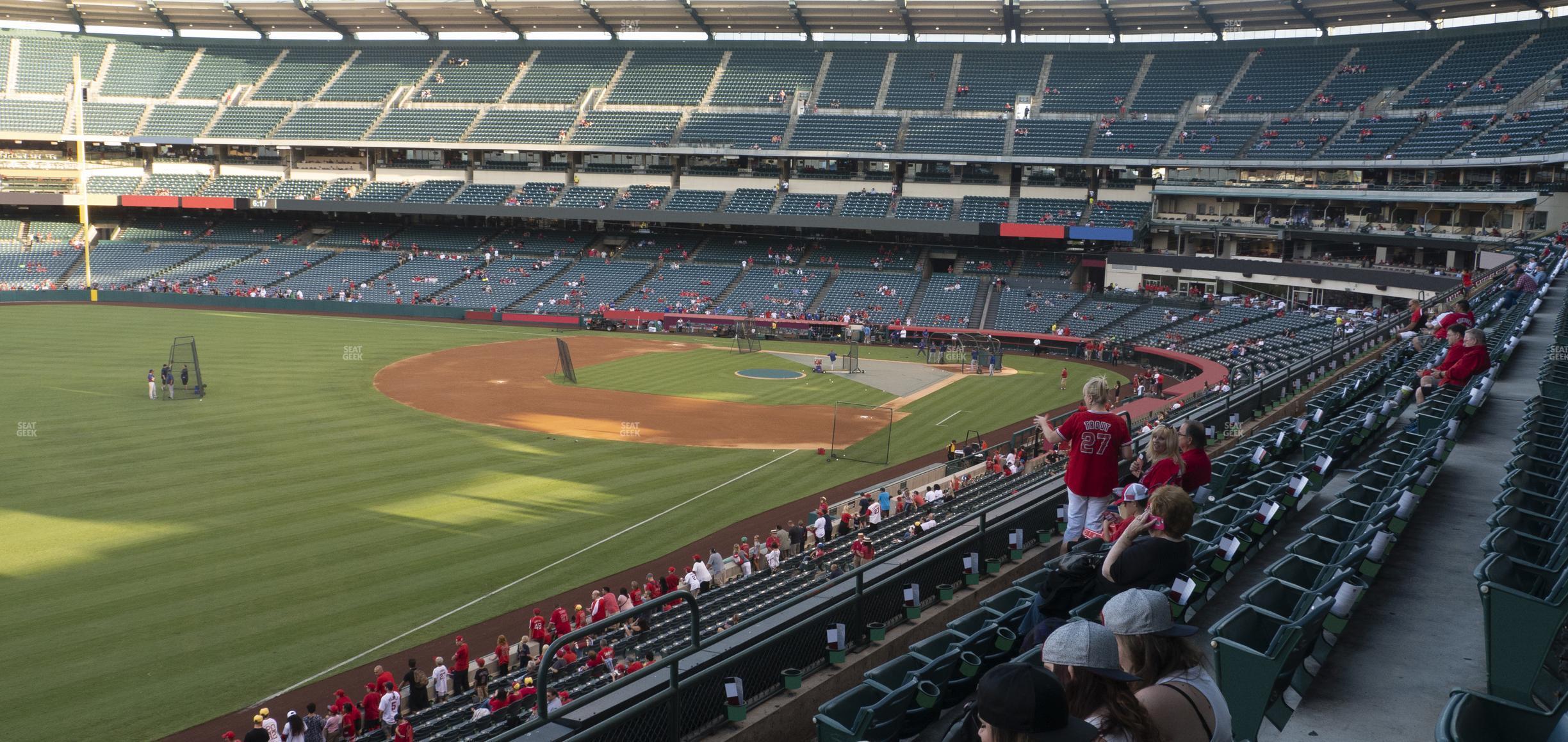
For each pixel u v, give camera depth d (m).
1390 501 9.05
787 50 93.06
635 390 54.56
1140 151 76.75
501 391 52.44
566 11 88.69
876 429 46.66
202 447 38.19
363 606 23.77
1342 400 17.25
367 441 40.28
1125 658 4.40
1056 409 51.97
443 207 88.50
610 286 85.62
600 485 35.31
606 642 21.42
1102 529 8.80
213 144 92.88
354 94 94.88
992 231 78.25
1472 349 15.14
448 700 19.27
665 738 7.06
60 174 93.31
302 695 19.50
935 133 83.00
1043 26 84.00
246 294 85.50
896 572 9.34
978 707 3.63
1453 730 4.63
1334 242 69.94
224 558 26.47
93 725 18.03
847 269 85.69
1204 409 17.45
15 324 69.25
